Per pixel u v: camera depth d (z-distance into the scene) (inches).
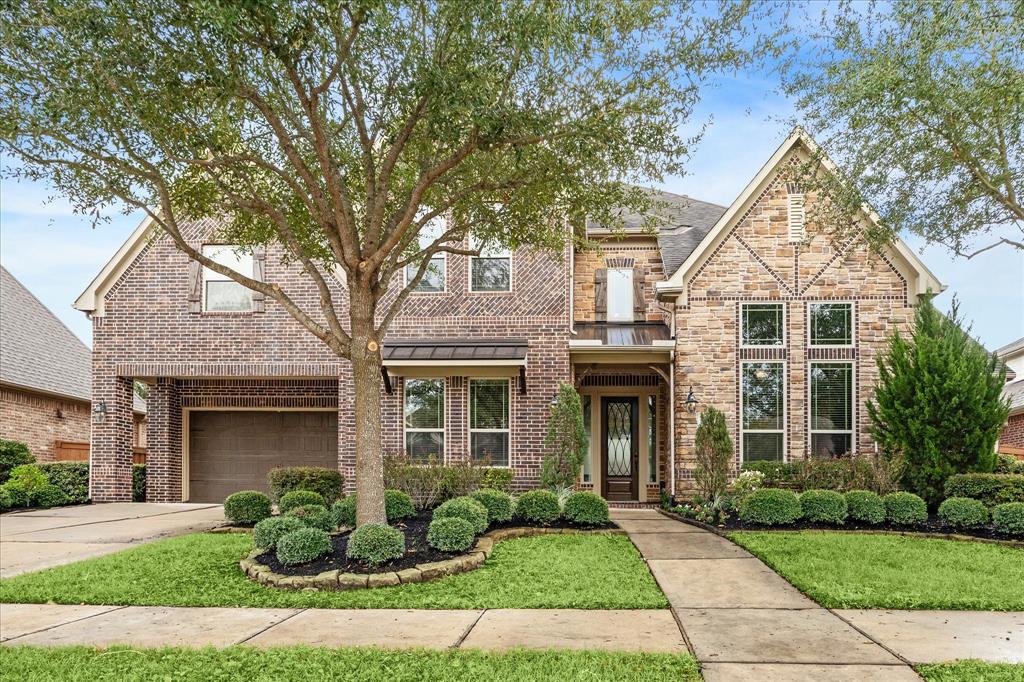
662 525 556.4
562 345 695.1
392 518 506.9
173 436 793.6
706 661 251.0
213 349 738.8
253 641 277.0
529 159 440.5
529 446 687.7
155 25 356.2
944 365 593.0
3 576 397.1
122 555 438.0
